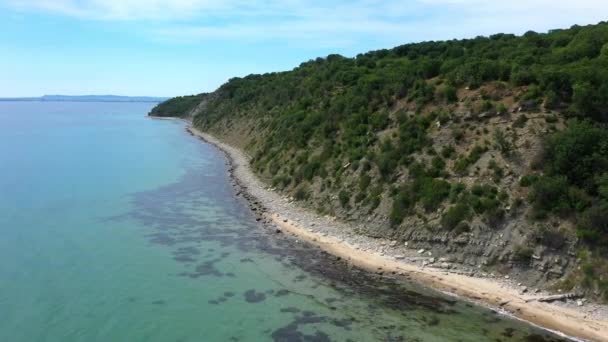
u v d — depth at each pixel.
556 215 34.06
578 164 35.22
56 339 25.97
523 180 36.94
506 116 42.06
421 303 31.55
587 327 28.03
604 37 50.75
